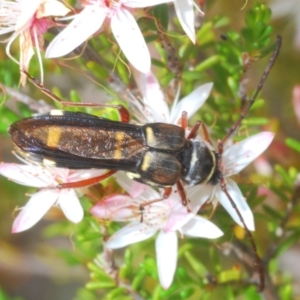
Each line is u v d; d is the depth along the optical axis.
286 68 0.19
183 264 0.17
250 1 0.18
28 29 0.15
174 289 0.16
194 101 0.16
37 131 0.15
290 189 0.16
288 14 0.19
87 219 0.16
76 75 0.18
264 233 0.18
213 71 0.17
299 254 0.19
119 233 0.15
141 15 0.15
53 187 0.15
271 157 0.18
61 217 0.18
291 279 0.18
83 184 0.15
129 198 0.15
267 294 0.16
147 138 0.15
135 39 0.15
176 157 0.15
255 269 0.16
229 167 0.15
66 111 0.15
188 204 0.15
